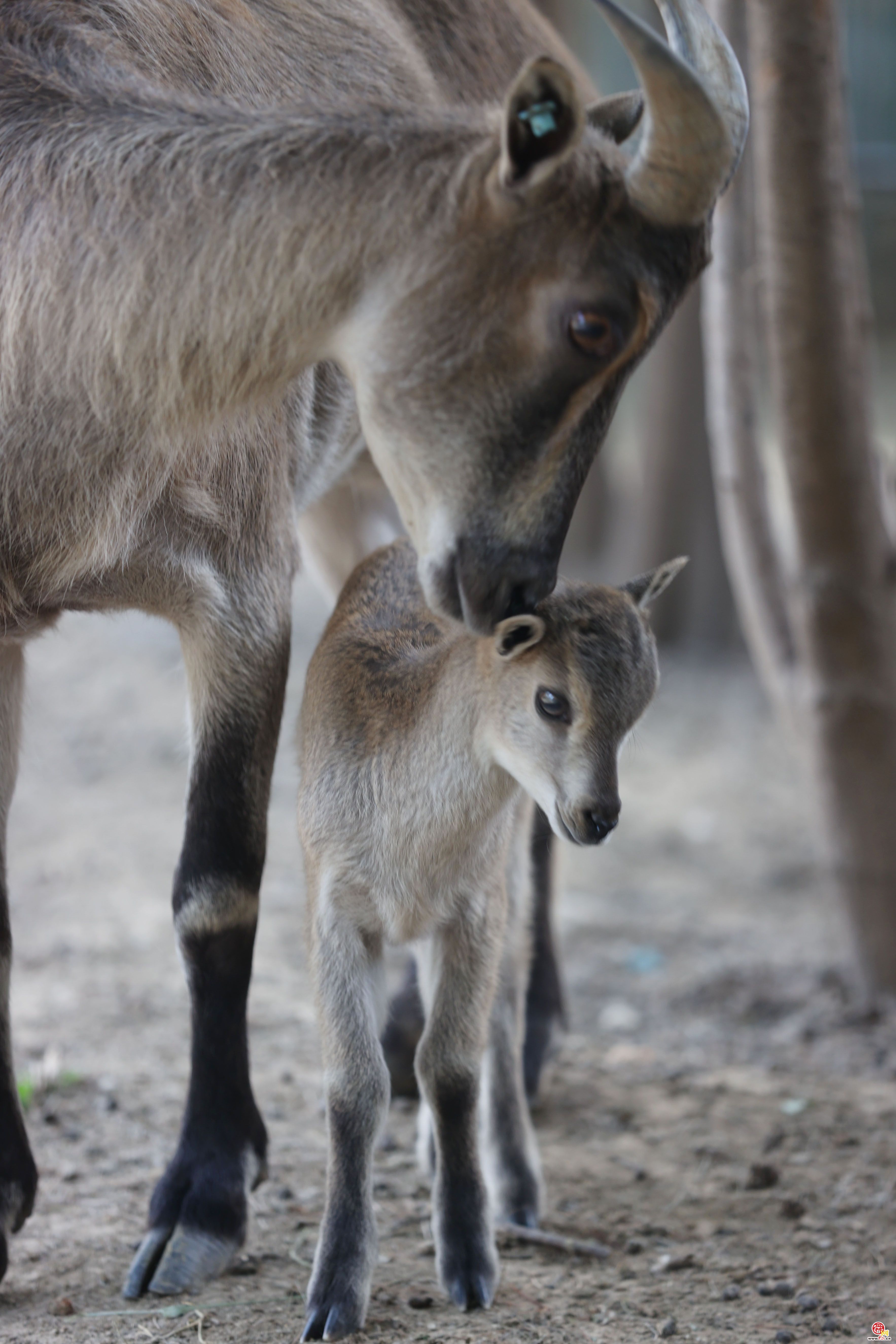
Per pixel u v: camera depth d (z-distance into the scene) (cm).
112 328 686
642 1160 994
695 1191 940
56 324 694
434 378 656
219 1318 747
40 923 1425
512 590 678
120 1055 1125
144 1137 980
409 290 656
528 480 663
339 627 835
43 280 695
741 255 1317
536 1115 1075
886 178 3005
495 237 645
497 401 654
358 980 746
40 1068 1072
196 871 828
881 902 1299
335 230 663
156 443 715
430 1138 929
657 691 738
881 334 3572
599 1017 1320
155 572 781
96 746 1986
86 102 723
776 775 2039
